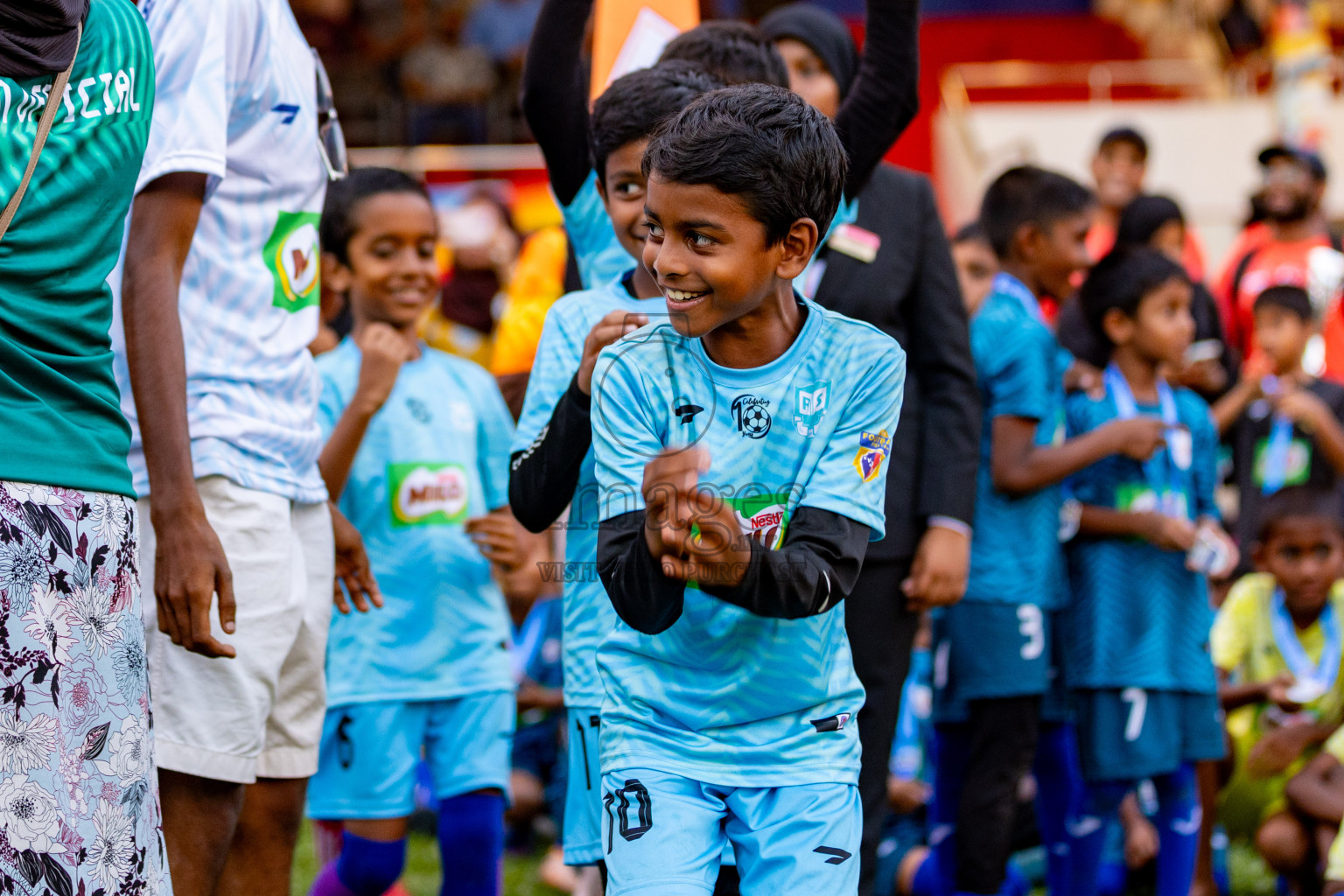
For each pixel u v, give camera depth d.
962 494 4.06
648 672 2.61
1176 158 14.58
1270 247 8.14
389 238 4.61
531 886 5.54
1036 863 5.72
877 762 3.94
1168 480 5.04
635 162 3.02
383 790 4.29
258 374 3.22
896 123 3.67
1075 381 5.31
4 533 2.31
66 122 2.49
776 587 2.40
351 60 16.27
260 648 3.13
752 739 2.57
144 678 2.59
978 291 6.21
